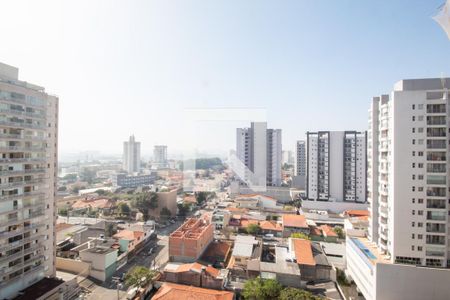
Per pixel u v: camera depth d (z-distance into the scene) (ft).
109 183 474.90
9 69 121.60
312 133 312.09
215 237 220.02
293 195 344.28
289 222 232.94
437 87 128.67
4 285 112.57
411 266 119.65
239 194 292.20
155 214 280.31
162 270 162.40
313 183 311.06
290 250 176.04
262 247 186.50
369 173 157.38
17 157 121.08
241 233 231.09
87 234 207.21
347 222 207.82
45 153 135.74
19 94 121.08
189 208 284.00
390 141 133.08
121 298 135.13
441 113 122.11
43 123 133.90
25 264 122.72
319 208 293.43
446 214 121.49
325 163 305.53
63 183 465.06
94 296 137.59
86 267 155.53
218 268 169.27
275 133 305.32
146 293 138.31
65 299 130.93
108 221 244.42
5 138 115.55
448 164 121.90
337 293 141.49
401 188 125.90
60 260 160.66
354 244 152.15
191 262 173.27
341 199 301.02
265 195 292.20
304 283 145.38
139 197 286.25
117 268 167.84
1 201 112.98
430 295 117.39
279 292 128.57
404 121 125.90
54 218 142.00
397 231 126.11
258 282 133.90
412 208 124.57
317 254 169.99
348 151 299.99
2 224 113.19
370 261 130.52
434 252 121.90
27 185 125.08
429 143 123.44
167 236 231.71
